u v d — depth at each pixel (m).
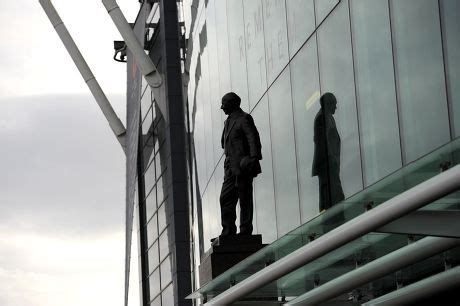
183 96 42.44
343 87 17.69
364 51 16.42
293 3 21.06
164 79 44.97
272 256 12.84
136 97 46.62
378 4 15.63
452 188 8.07
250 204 19.86
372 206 9.89
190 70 39.97
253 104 25.77
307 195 20.38
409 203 8.51
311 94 19.84
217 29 31.72
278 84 22.73
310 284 15.34
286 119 22.03
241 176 19.80
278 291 16.02
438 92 13.42
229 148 20.06
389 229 9.73
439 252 11.38
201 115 36.66
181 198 43.91
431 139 13.71
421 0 13.88
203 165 36.28
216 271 19.50
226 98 20.20
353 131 17.17
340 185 18.00
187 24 41.03
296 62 21.03
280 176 22.75
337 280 13.23
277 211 23.12
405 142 14.68
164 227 47.28
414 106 14.29
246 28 26.39
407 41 14.46
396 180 9.02
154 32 49.66
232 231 20.44
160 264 49.00
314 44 19.50
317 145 19.48
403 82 14.69
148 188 52.81
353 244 12.80
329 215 10.55
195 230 39.69
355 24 16.84
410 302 12.76
